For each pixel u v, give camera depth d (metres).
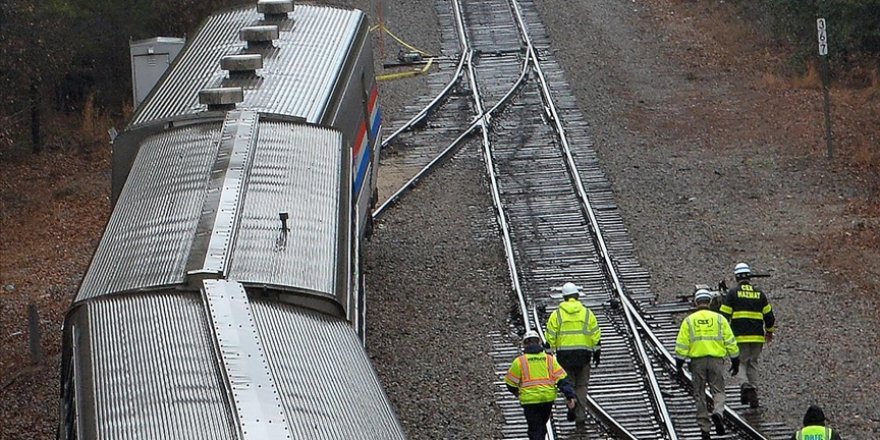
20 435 46.75
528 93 94.88
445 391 50.34
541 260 65.06
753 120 87.50
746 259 64.44
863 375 50.78
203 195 39.09
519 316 57.88
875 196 72.31
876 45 97.38
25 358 54.34
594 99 93.06
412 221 71.12
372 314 57.91
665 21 114.56
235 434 25.77
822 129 84.38
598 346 47.78
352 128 57.12
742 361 49.06
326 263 36.56
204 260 34.16
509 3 119.69
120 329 30.67
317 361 30.53
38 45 85.50
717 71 99.94
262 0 66.56
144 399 27.23
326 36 63.56
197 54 60.41
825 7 96.81
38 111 87.12
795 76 96.44
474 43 108.69
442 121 89.50
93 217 75.25
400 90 97.25
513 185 76.19
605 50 105.94
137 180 42.91
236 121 45.25
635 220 70.19
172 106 50.78
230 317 30.84
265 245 36.34
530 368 43.56
